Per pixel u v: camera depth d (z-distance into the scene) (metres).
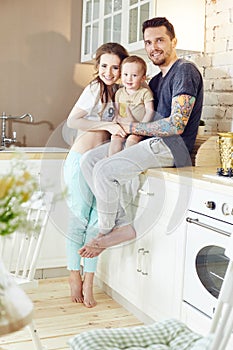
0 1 4.25
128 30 3.80
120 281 3.42
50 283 3.89
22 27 4.32
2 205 1.24
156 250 3.00
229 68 3.51
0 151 3.72
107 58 3.32
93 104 3.06
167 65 3.35
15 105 4.36
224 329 1.51
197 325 2.65
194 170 3.07
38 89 4.42
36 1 4.34
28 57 4.36
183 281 2.77
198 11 3.67
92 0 4.27
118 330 1.77
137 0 3.70
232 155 2.84
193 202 2.70
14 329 1.31
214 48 3.65
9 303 1.41
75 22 4.46
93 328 3.13
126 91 3.06
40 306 3.44
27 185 1.27
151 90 3.33
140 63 3.05
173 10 3.59
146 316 3.20
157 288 3.00
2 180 1.24
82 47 4.42
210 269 2.56
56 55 4.44
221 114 3.61
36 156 3.78
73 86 4.51
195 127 3.34
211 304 2.55
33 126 4.43
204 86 3.77
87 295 3.48
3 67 4.31
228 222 2.43
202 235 2.61
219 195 2.49
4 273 1.70
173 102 3.14
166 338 1.75
